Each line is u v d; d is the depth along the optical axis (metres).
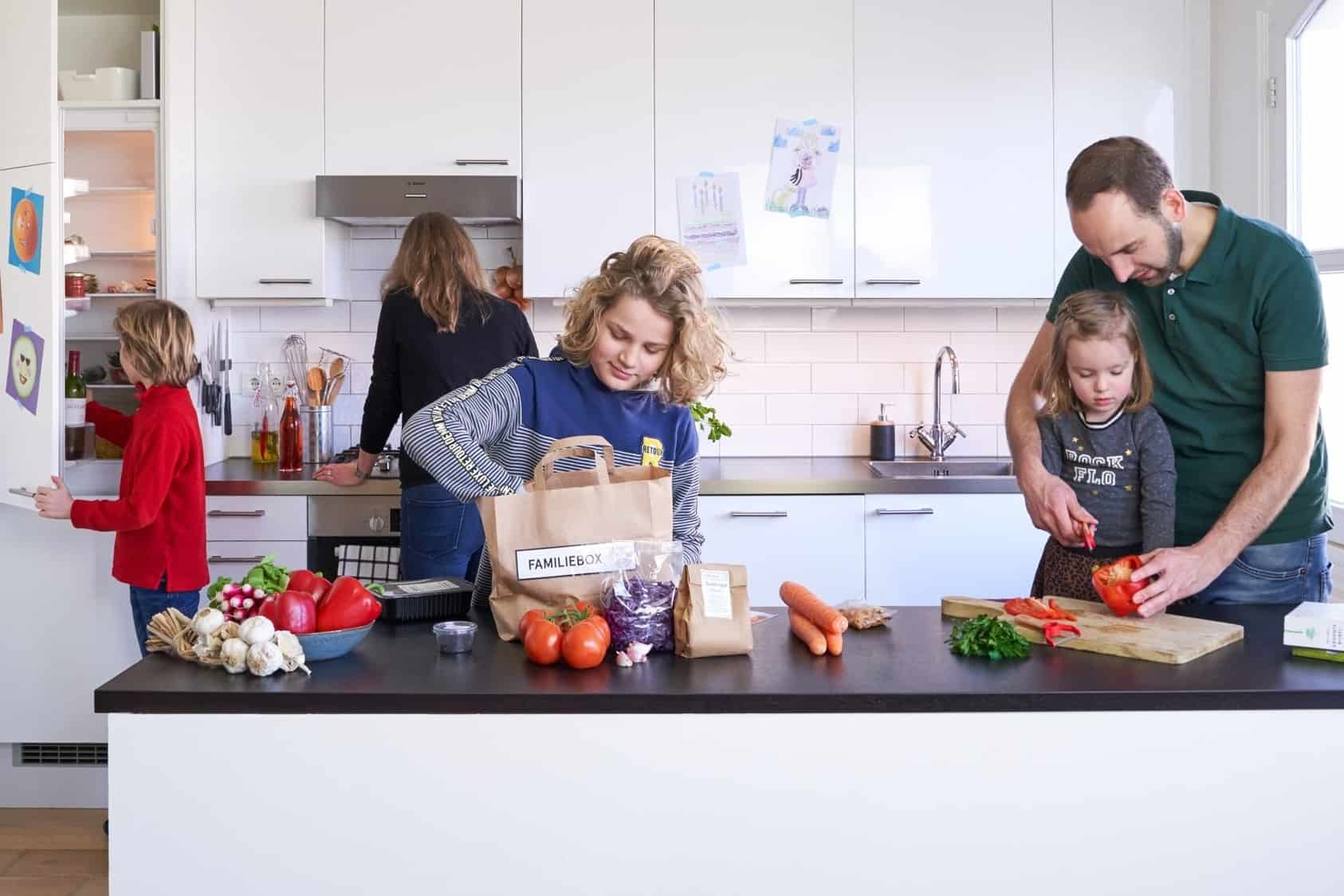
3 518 3.81
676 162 4.10
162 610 3.43
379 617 2.18
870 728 1.73
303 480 3.82
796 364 4.50
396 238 4.41
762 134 4.10
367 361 4.44
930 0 4.09
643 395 2.18
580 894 1.74
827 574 3.88
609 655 1.94
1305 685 1.75
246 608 1.95
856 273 4.13
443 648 1.93
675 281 2.04
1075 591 2.40
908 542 3.88
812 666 1.88
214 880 1.73
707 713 1.73
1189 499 2.41
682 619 1.92
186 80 4.01
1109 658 1.92
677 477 2.22
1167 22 4.12
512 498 1.97
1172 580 2.06
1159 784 1.74
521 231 4.41
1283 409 2.21
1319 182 3.64
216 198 4.07
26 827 3.71
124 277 4.10
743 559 3.87
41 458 3.48
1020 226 4.13
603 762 1.73
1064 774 1.74
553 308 4.40
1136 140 2.18
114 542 3.81
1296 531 2.34
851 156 4.11
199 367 3.54
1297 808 1.75
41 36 3.50
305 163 4.07
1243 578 2.35
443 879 1.73
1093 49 4.12
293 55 4.06
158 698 1.71
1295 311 2.19
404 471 3.29
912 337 4.50
